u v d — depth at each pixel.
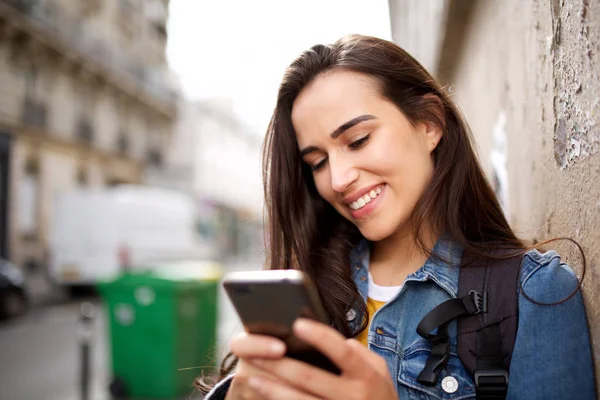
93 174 19.92
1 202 15.05
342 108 1.14
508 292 1.00
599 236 0.90
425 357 1.06
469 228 1.20
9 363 5.91
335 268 1.28
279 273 0.71
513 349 0.96
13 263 15.05
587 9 0.91
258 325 0.73
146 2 25.73
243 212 43.03
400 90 1.18
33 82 16.50
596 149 0.90
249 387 0.75
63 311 10.68
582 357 0.94
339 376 0.72
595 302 0.92
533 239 1.42
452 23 2.59
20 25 15.23
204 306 4.50
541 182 1.31
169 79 27.22
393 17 4.72
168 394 4.18
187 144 30.98
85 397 4.01
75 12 18.86
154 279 4.21
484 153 2.34
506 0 1.69
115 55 21.12
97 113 20.20
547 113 1.21
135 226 12.68
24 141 16.03
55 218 12.49
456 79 3.23
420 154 1.20
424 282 1.12
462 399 0.98
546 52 1.20
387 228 1.16
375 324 1.14
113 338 4.29
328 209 1.42
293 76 1.22
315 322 0.69
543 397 0.92
